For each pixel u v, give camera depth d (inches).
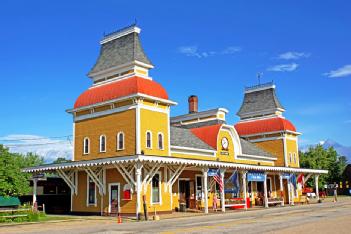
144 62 1277.1
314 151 3031.5
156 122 1239.5
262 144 2011.6
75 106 1350.9
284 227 694.5
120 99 1211.2
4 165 1439.5
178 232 640.4
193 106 1812.3
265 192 1587.1
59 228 773.9
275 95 2042.3
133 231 685.3
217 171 1312.7
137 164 1064.2
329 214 1015.0
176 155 1331.2
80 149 1331.2
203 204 1408.7
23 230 732.0
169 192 1273.4
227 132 1614.2
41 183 1579.7
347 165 3144.7
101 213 1234.6
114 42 1359.5
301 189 1979.6
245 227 708.7
